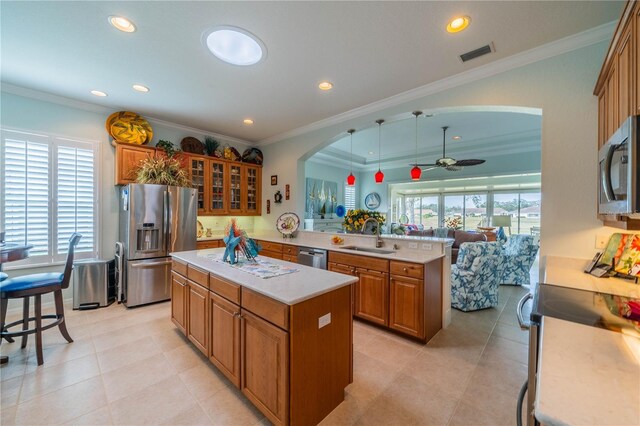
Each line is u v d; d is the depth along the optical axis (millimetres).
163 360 2293
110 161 3881
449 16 1955
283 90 3174
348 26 2070
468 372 2178
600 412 532
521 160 6168
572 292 1489
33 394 1854
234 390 1934
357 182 9031
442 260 2975
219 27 2100
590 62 2131
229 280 1938
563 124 2246
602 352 814
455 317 3340
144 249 3602
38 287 2293
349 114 3881
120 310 3418
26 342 2469
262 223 5477
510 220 7266
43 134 3367
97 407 1749
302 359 1555
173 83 3020
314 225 7270
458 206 8500
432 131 5488
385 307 2879
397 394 1915
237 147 5367
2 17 1975
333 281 1846
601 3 1812
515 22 2010
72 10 1912
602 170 1575
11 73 2826
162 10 1918
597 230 2100
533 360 1161
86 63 2627
